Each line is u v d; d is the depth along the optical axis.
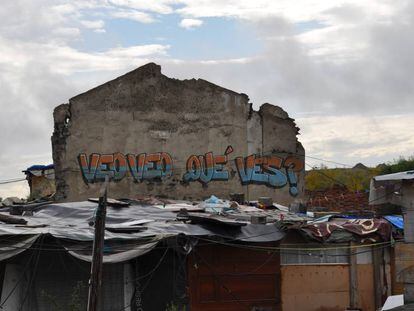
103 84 31.50
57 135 31.11
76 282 17.28
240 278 19.81
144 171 31.48
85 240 16.45
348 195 32.25
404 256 14.18
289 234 20.67
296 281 20.70
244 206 24.98
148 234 17.41
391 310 13.07
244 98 32.88
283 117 33.44
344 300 21.22
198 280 19.31
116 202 21.42
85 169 31.05
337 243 20.94
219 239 18.58
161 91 31.95
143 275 18.09
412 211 14.27
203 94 32.41
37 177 36.25
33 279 17.12
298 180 33.34
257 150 32.91
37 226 17.80
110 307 17.81
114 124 31.42
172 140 31.92
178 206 23.14
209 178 32.12
